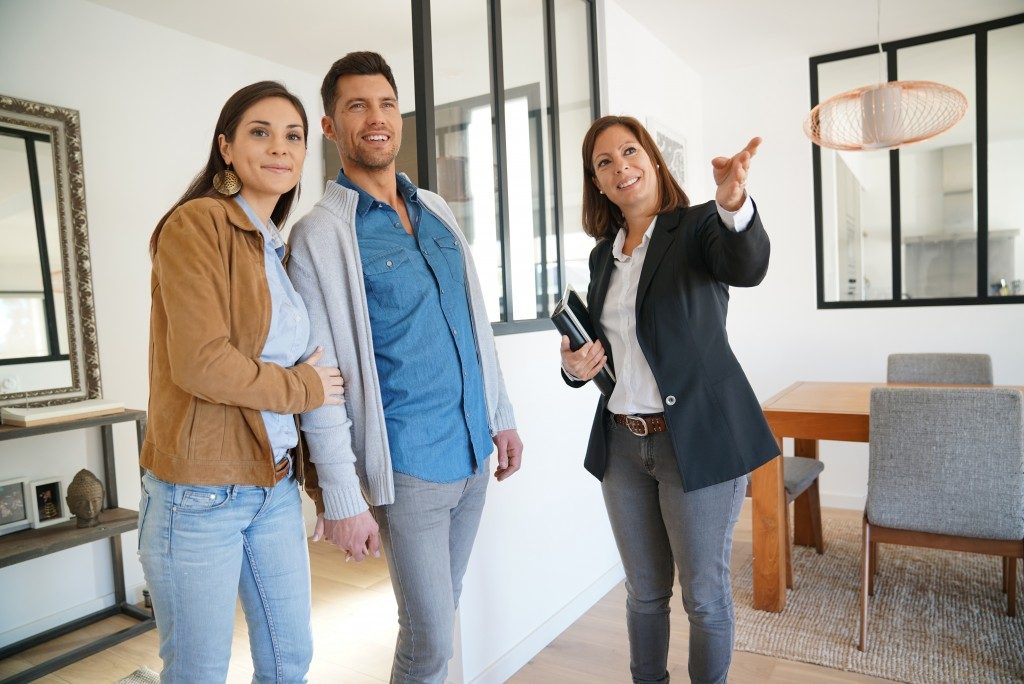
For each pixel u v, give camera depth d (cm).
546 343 251
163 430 109
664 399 145
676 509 148
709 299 148
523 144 248
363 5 299
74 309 277
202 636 110
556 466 254
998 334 366
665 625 165
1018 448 200
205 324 104
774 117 416
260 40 338
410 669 138
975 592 265
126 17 302
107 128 293
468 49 217
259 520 117
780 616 253
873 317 395
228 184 120
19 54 264
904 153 388
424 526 136
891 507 219
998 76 363
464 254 157
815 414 256
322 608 276
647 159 157
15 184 261
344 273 131
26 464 265
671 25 351
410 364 135
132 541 300
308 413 123
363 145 137
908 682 204
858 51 391
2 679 232
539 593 239
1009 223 365
